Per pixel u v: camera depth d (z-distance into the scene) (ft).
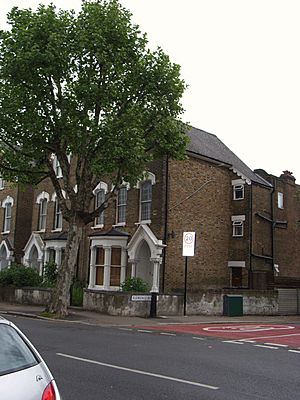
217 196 96.43
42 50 59.26
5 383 12.30
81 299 80.33
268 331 59.67
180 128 68.69
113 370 29.40
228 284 95.76
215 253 94.02
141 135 62.08
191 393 24.59
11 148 68.08
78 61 61.57
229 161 101.60
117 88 62.75
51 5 61.52
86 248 98.73
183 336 49.93
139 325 59.77
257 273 94.17
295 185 111.24
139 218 89.76
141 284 75.46
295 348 44.06
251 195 97.19
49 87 62.23
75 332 48.26
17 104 61.57
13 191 122.21
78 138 63.21
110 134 59.11
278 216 104.83
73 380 26.37
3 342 14.30
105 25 60.75
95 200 99.86
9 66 59.21
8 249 117.29
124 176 66.03
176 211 87.40
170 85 64.80
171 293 75.31
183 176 89.76
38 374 13.51
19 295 85.10
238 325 67.05
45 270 92.84
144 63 62.80
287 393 25.44
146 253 89.15
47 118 63.26
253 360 35.58
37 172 69.72
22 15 60.54
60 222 108.17
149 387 25.48
